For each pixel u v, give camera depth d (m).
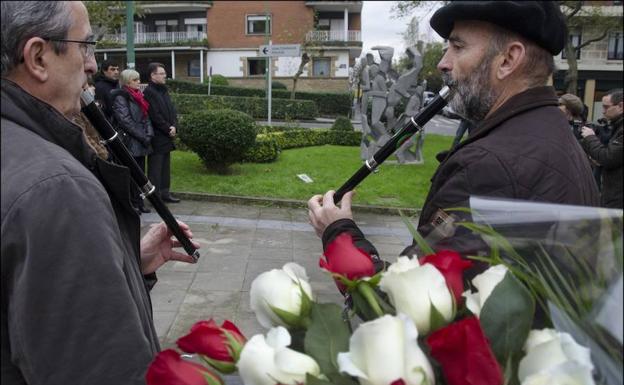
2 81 1.11
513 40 1.30
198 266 4.53
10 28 1.08
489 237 0.91
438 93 1.60
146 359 1.13
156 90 6.32
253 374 0.74
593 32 21.83
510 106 1.32
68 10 1.15
